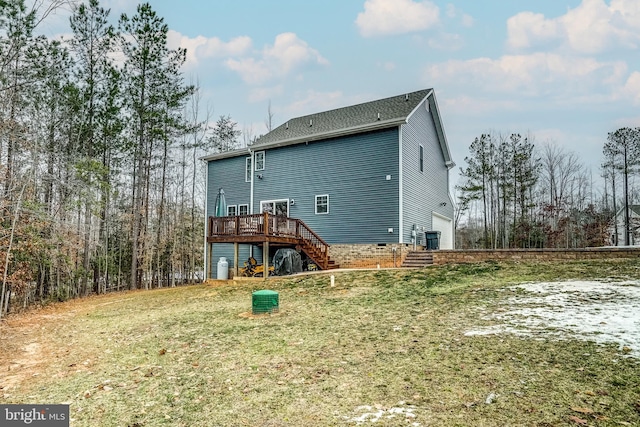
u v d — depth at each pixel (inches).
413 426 121.3
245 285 517.7
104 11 746.8
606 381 141.8
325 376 171.0
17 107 477.4
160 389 173.3
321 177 674.2
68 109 681.6
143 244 900.0
